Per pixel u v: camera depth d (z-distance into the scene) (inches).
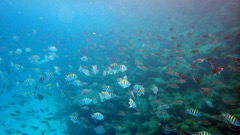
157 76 410.3
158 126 260.7
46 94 399.2
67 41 1007.0
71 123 405.7
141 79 428.1
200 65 382.3
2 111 477.1
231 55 363.9
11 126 418.3
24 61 843.4
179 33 635.5
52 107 503.5
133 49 555.5
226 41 421.7
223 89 293.6
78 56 729.6
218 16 598.2
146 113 305.4
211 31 545.0
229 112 237.1
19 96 543.5
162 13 1040.8
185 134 227.9
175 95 321.1
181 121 255.4
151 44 546.6
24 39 1141.1
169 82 363.9
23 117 454.3
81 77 550.9
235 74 323.3
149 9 1258.0
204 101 271.7
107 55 646.5
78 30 1494.8
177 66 383.9
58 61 770.8
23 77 669.9
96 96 388.8
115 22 1350.9
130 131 295.3
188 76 349.4
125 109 343.6
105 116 354.0
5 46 948.6
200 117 247.1
